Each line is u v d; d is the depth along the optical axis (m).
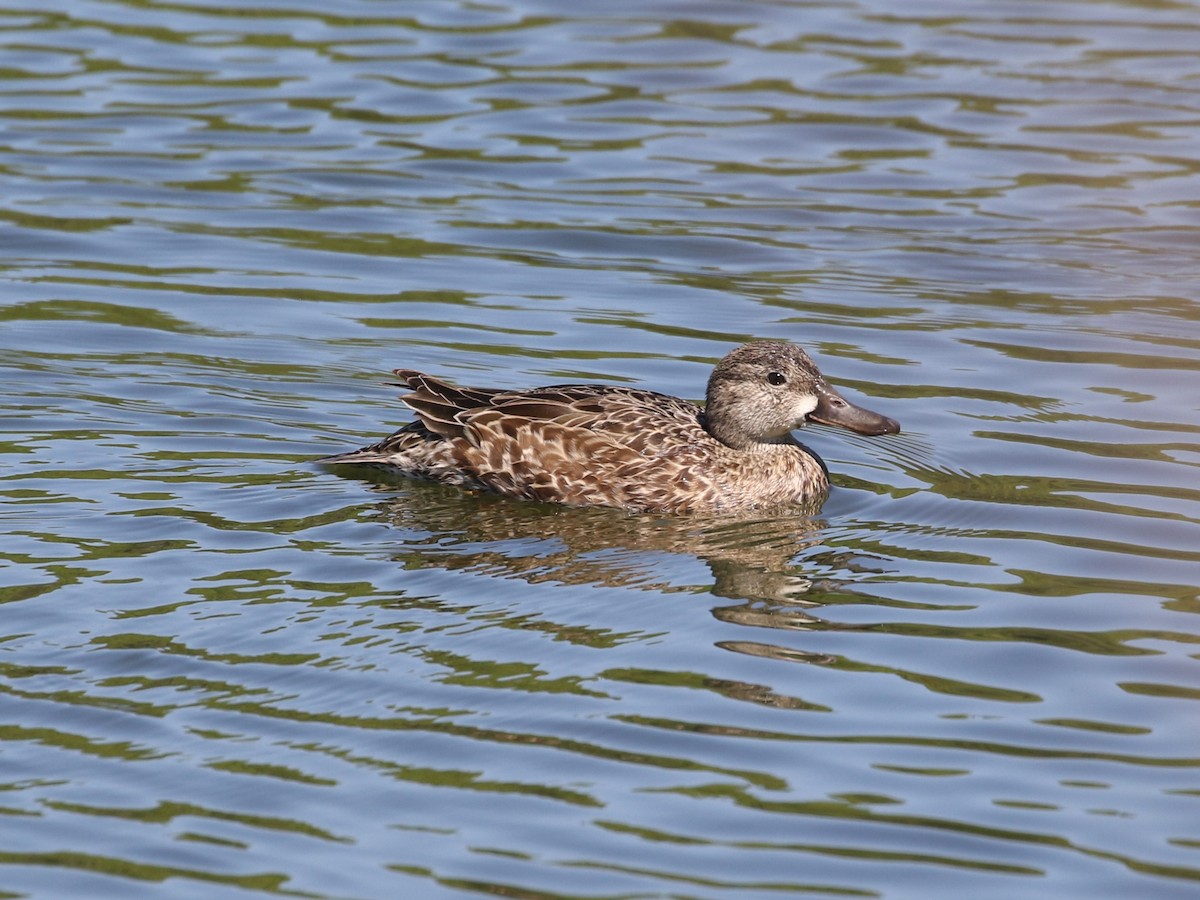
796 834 9.83
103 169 22.44
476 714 11.03
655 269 20.42
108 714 10.86
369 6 28.00
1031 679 11.69
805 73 25.78
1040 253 20.84
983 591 13.13
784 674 11.71
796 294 19.81
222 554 13.36
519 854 9.57
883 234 21.36
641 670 11.71
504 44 26.66
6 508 14.05
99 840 9.60
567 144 23.58
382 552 13.57
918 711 11.24
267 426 16.30
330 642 11.91
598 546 14.05
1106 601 12.91
